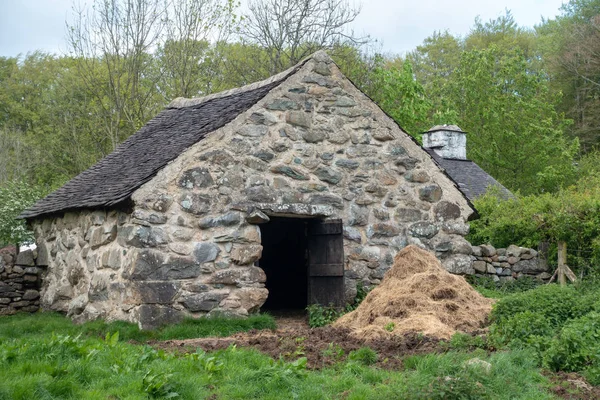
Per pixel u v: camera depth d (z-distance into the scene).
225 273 12.16
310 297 13.54
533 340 8.55
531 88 34.75
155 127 15.34
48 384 6.78
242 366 7.86
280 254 17.83
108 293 12.13
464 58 36.72
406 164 14.21
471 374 7.20
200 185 12.11
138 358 7.91
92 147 29.61
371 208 13.79
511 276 16.52
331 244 13.31
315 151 13.31
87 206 12.50
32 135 33.09
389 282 11.77
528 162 32.75
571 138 37.44
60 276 14.34
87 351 7.92
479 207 19.14
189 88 27.98
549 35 45.06
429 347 8.94
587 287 13.71
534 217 17.09
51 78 37.97
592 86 37.72
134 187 11.61
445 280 11.40
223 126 12.44
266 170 12.77
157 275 11.61
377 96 31.45
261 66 30.22
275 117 12.97
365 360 8.40
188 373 7.48
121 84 27.12
